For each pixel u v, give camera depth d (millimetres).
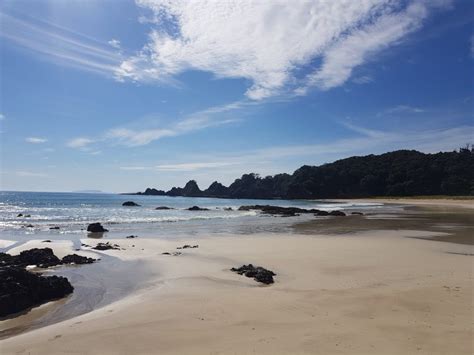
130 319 7504
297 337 6227
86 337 6562
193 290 9945
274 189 148375
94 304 9250
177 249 17156
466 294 8680
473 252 15766
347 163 141125
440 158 126562
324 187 130625
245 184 154250
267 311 7746
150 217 38531
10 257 14289
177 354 5699
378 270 12188
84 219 34750
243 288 10211
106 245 17938
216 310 7918
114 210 50375
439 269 12102
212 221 34406
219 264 13734
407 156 134750
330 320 7070
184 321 7258
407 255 15008
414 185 117375
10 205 61125
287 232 24594
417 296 8531
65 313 8602
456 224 29750
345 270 12359
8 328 7660
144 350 5902
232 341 6133
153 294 9625
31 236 22531
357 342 5961
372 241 19375
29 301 9039
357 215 43062
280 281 11242
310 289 9875
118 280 11594
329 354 5520
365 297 8586
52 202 73625
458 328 6523
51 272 12633
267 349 5754
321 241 19516
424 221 33094
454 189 111562
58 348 6121
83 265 13750
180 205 75000
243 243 18938
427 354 5484
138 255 15656
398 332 6371
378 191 124375
